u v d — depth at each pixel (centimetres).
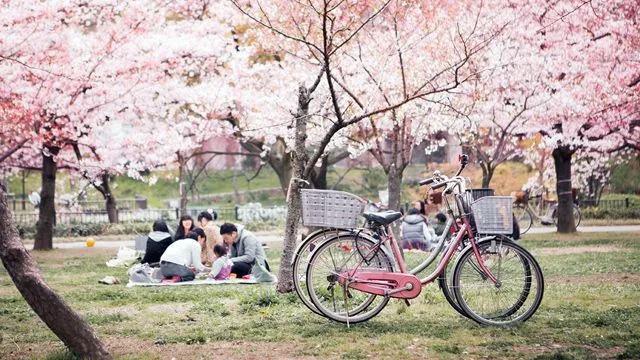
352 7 1162
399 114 1379
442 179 674
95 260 1545
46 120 1700
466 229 653
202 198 3853
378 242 641
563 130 1772
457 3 1474
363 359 520
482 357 520
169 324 691
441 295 823
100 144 1942
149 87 1777
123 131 2302
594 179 3209
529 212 2377
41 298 488
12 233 488
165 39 1753
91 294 922
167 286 1020
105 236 2439
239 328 649
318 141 1625
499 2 1509
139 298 882
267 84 1802
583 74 1648
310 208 632
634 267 1095
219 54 1847
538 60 1565
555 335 589
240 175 4103
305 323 662
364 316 656
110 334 644
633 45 1540
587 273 1041
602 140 1841
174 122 2086
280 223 2747
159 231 1206
